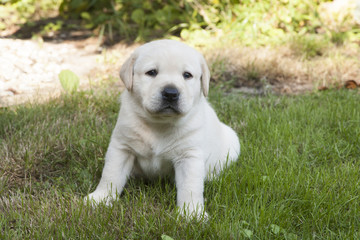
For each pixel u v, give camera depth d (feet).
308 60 6.91
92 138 4.92
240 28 7.73
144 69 4.20
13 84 6.05
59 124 5.11
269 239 3.93
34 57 6.82
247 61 6.56
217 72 6.27
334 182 4.41
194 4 8.73
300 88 6.12
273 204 4.15
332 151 4.85
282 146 4.90
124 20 8.78
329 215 4.09
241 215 4.11
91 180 4.53
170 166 4.43
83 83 6.12
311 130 5.11
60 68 6.63
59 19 9.46
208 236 3.97
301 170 4.57
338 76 6.29
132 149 4.34
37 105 5.38
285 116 5.31
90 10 9.69
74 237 3.92
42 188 4.45
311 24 8.25
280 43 7.34
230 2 8.39
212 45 7.18
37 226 4.00
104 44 7.95
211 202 4.25
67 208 4.16
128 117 4.29
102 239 3.89
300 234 4.05
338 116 5.31
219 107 5.59
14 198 4.26
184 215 4.07
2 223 4.00
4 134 5.01
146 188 4.47
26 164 4.62
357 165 4.64
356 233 3.99
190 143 4.31
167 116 4.17
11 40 7.38
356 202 4.23
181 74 4.19
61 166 4.71
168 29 8.46
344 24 8.32
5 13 9.53
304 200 4.21
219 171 4.59
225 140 4.72
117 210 4.14
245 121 5.30
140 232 4.00
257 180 4.37
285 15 7.91
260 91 6.06
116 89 5.89
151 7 9.00
